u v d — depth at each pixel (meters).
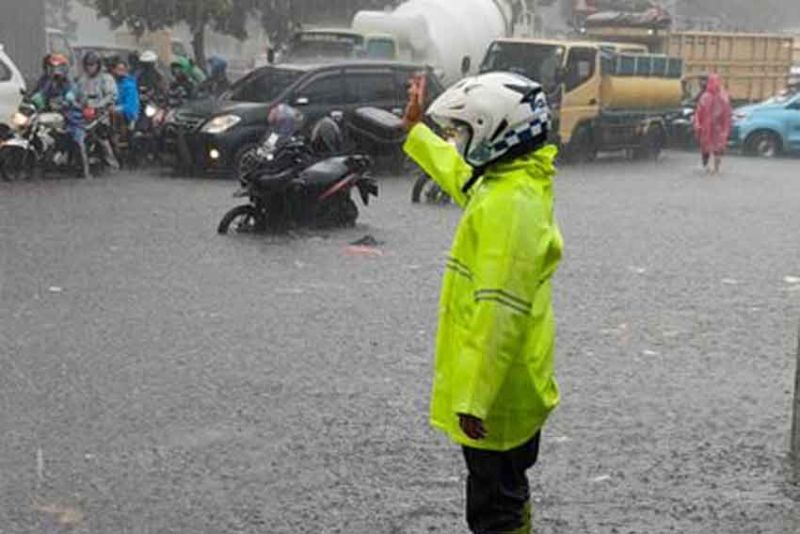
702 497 6.45
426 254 14.33
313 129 18.53
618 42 36.44
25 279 12.14
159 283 12.11
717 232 17.30
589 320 11.03
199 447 7.10
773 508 6.29
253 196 15.43
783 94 37.22
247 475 6.66
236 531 5.88
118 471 6.66
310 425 7.58
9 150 20.25
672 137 34.06
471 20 31.14
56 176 21.30
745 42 38.03
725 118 27.17
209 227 15.97
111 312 10.72
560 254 4.56
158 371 8.78
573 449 7.21
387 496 6.39
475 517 4.75
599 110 28.62
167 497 6.30
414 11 30.33
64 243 14.38
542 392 4.55
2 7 30.91
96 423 7.51
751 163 30.88
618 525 6.05
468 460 4.67
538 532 5.94
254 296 11.59
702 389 8.67
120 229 15.58
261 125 21.66
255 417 7.73
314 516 6.09
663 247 15.73
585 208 19.80
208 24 38.47
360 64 23.06
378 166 23.78
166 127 22.52
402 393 8.36
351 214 16.48
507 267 4.31
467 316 4.47
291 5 39.69
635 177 25.78
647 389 8.65
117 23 34.75
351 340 9.91
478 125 4.42
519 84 4.46
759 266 14.44
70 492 6.32
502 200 4.37
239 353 9.38
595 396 8.42
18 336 9.74
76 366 8.85
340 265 13.46
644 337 10.38
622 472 6.82
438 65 29.98
